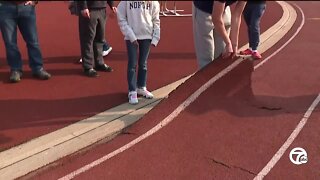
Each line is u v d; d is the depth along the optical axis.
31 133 4.45
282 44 8.79
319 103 5.39
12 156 3.97
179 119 4.78
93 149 4.28
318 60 7.47
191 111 4.93
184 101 5.11
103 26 6.27
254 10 7.25
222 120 4.79
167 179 3.74
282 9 14.00
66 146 4.21
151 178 3.75
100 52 6.47
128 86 5.54
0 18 5.73
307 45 8.68
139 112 5.05
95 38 6.35
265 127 4.69
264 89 5.87
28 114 4.93
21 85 5.86
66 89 5.76
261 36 9.47
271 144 4.34
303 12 13.77
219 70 5.46
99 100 5.41
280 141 4.40
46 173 3.82
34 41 6.06
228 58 5.39
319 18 12.41
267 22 11.32
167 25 11.03
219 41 5.39
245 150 4.22
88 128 4.59
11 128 4.55
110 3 6.17
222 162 4.01
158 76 6.52
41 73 6.11
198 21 5.20
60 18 11.62
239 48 8.32
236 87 5.51
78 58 7.33
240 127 4.66
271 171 3.87
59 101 5.34
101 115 4.93
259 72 6.72
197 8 5.16
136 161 4.03
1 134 4.41
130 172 3.84
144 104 5.29
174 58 7.62
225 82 5.46
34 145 4.19
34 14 5.98
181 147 4.27
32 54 6.11
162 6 13.41
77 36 9.17
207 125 4.68
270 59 7.55
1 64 6.82
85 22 6.00
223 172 3.85
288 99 5.50
